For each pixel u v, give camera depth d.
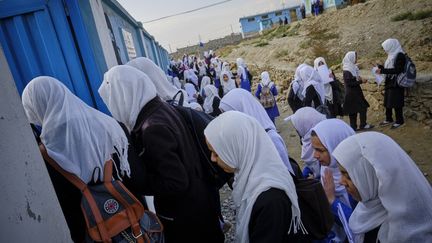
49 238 0.98
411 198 1.38
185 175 1.83
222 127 1.69
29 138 1.00
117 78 2.01
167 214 2.00
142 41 8.98
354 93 6.29
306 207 1.61
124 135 1.75
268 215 1.45
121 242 1.58
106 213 1.58
